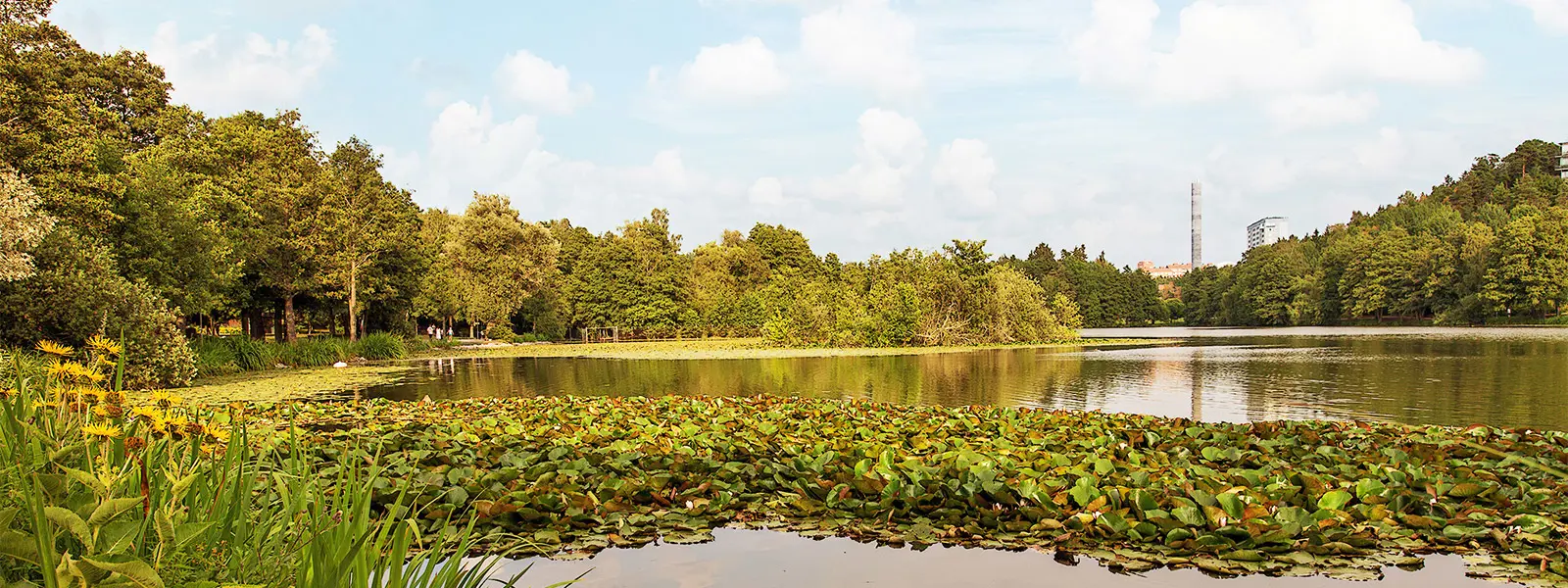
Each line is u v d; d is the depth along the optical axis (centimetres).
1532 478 644
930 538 541
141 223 2062
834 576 478
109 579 221
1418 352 2772
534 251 5534
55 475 266
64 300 1612
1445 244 6756
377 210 3428
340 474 336
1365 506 556
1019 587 456
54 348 329
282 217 3044
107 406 318
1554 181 9131
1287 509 543
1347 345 3384
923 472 646
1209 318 9688
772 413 1072
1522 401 1389
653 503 623
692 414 1119
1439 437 855
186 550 278
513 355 3475
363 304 3494
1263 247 9150
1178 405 1420
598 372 2311
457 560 337
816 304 3812
